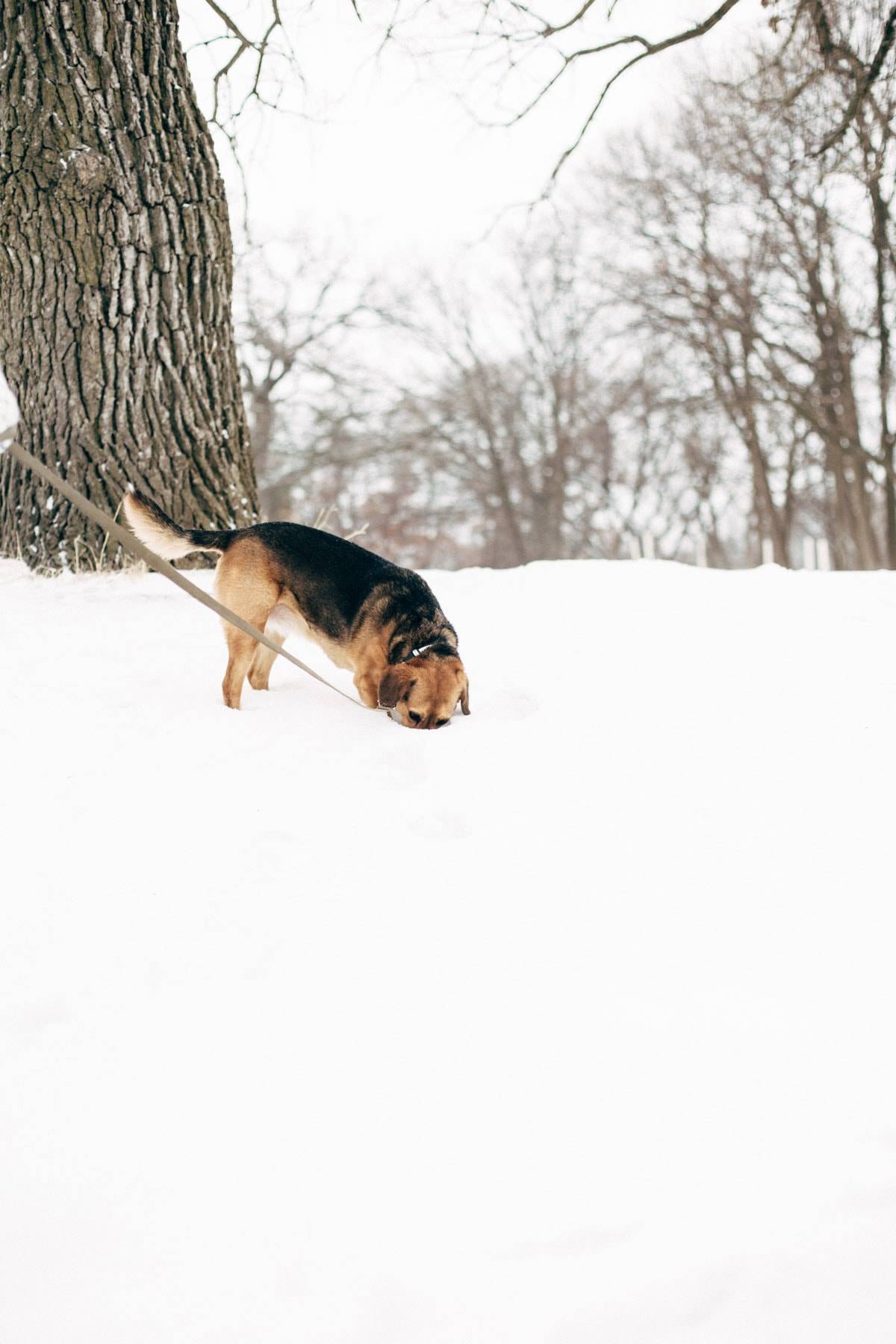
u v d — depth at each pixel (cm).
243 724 410
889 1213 188
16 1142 204
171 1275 177
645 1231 185
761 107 1230
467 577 709
